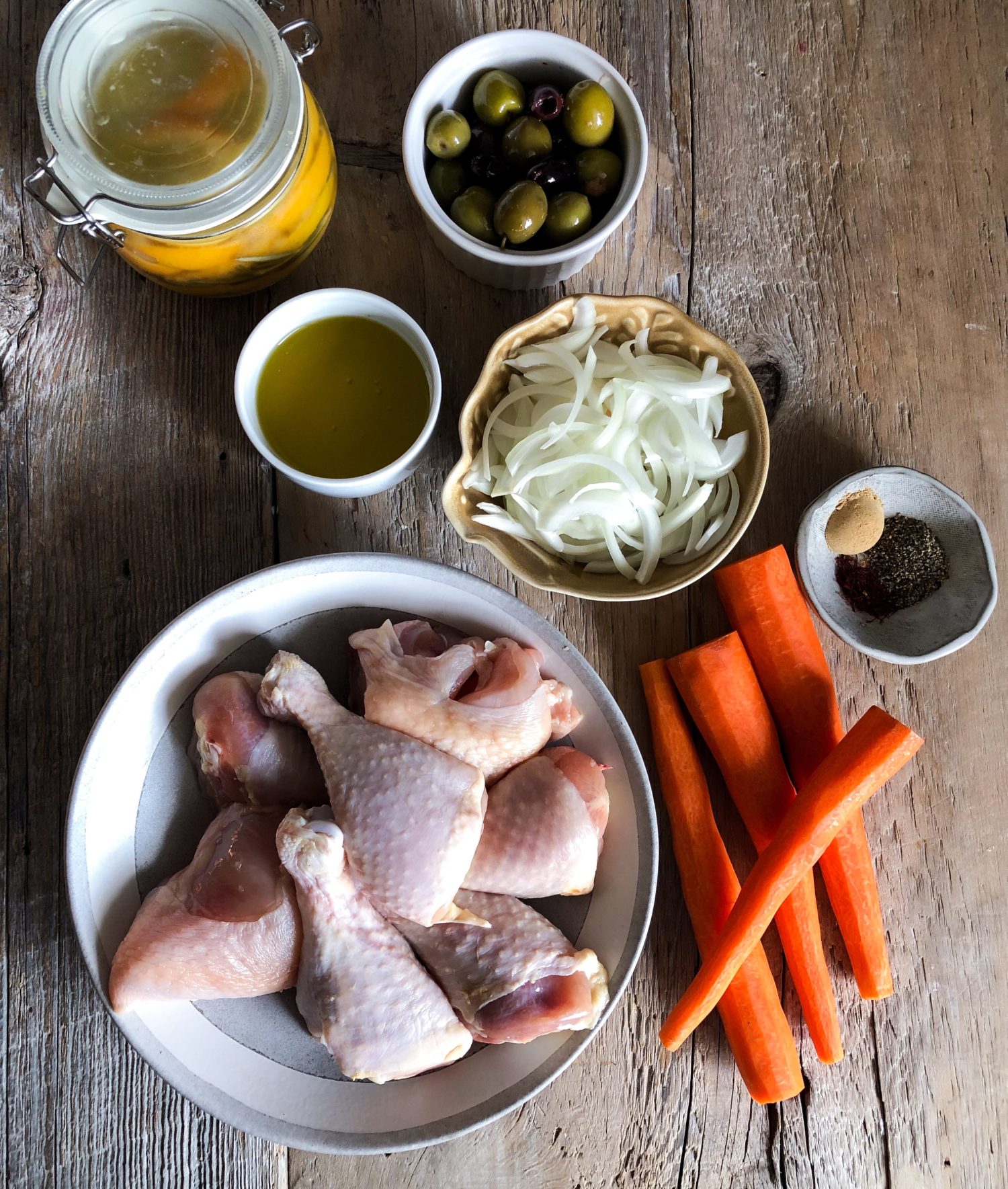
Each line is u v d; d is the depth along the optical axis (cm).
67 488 63
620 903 58
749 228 66
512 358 59
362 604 59
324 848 54
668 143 66
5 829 62
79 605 62
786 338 66
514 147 58
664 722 62
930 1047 64
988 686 65
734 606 62
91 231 54
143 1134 62
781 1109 63
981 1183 64
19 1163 61
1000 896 65
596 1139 63
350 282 64
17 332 63
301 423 59
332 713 56
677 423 59
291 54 54
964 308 67
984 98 67
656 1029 63
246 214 54
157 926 55
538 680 57
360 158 64
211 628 57
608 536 59
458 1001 57
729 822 64
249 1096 57
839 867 62
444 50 64
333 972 55
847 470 66
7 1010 61
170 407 63
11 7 62
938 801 65
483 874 57
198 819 59
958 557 63
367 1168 62
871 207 66
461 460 58
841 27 67
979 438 66
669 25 66
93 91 52
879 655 60
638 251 65
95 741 55
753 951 61
